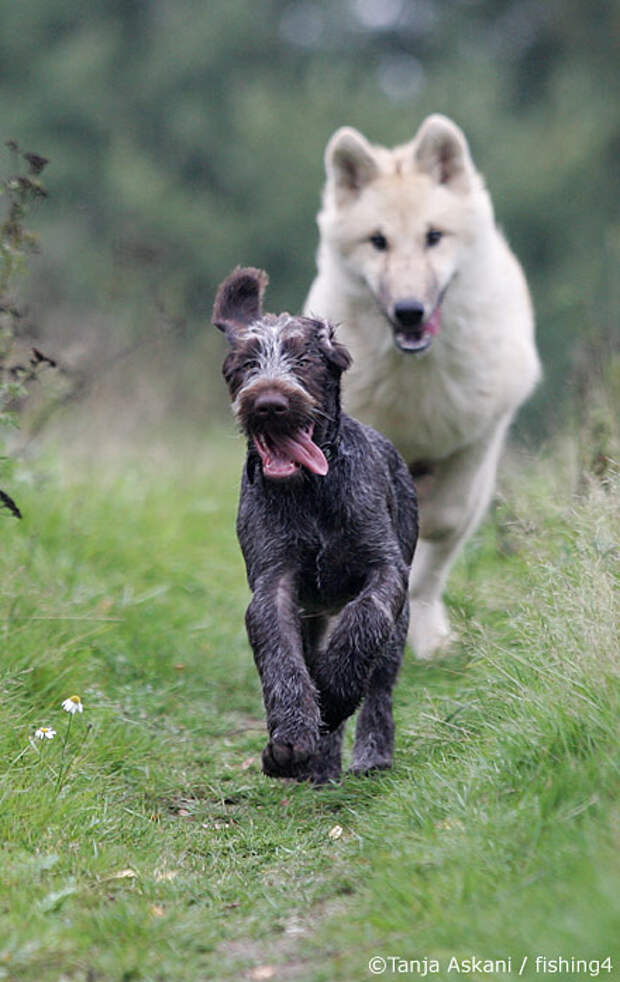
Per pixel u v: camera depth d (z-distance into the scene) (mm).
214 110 55750
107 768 8891
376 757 8828
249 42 58250
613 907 5473
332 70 58031
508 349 12461
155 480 17594
